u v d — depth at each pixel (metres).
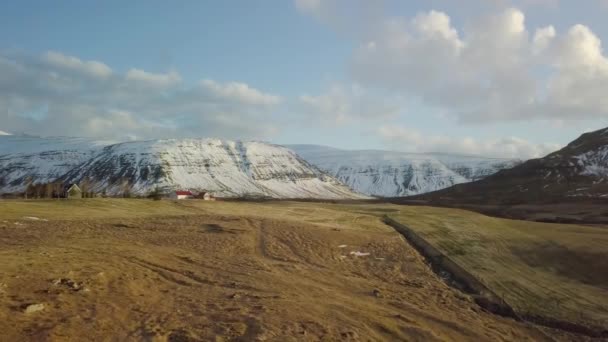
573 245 44.94
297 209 101.19
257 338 17.02
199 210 87.38
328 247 43.78
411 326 21.00
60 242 35.94
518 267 37.09
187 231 49.34
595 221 85.69
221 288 24.86
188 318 18.77
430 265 38.81
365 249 44.09
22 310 17.05
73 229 47.06
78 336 15.74
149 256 31.47
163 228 51.31
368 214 90.25
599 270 36.41
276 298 23.36
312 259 37.88
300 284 27.91
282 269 32.53
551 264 38.38
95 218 61.41
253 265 32.66
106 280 22.91
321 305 22.98
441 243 47.62
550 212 105.38
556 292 29.70
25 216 56.34
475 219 72.69
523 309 25.98
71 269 23.89
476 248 44.69
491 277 33.09
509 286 30.78
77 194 115.44
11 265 23.48
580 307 26.67
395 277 33.19
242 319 19.06
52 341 14.98
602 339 22.27
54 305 18.23
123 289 21.98
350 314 21.88
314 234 51.00
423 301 26.52
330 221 71.25
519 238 50.25
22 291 19.25
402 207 113.69
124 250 32.84
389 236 53.88
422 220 71.00
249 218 67.38
